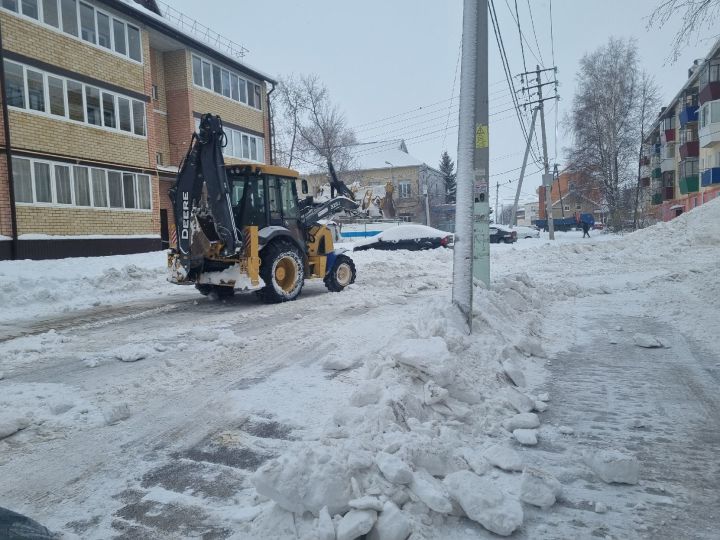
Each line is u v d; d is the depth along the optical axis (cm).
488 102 660
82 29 1630
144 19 1844
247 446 330
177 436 347
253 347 583
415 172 5775
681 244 1734
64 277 1081
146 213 1841
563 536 226
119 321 780
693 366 476
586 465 290
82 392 439
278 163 3906
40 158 1473
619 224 3809
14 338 673
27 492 278
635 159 4012
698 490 264
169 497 271
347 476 235
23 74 1438
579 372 468
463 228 489
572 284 941
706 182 3148
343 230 3225
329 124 4122
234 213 952
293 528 222
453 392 365
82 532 241
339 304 888
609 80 3762
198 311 863
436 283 1151
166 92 2159
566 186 7294
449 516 239
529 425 343
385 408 312
